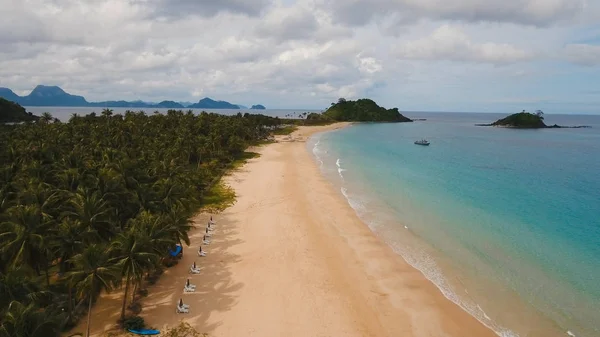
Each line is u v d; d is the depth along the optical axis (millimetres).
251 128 148875
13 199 45656
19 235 31422
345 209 62844
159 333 30938
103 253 29734
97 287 29891
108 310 33594
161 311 33844
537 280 39531
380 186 78938
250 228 53750
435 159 116500
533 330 31844
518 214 60031
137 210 42719
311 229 53656
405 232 52938
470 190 75875
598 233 51781
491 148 149000
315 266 43000
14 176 54094
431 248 47719
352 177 87625
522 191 75188
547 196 71188
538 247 47344
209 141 97375
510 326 32469
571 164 109188
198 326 32062
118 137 91688
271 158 111688
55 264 40000
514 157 123000
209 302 35562
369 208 63531
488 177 89250
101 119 142250
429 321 33406
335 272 41750
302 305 35531
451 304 35812
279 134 189250
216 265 42688
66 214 37062
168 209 43781
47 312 27250
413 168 100250
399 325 32938
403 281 39906
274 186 76625
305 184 79312
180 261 43094
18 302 24375
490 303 35781
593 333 31219
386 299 36719
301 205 64375
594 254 45219
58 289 35469
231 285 38594
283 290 37969
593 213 60375
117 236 33719
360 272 41844
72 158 63500
